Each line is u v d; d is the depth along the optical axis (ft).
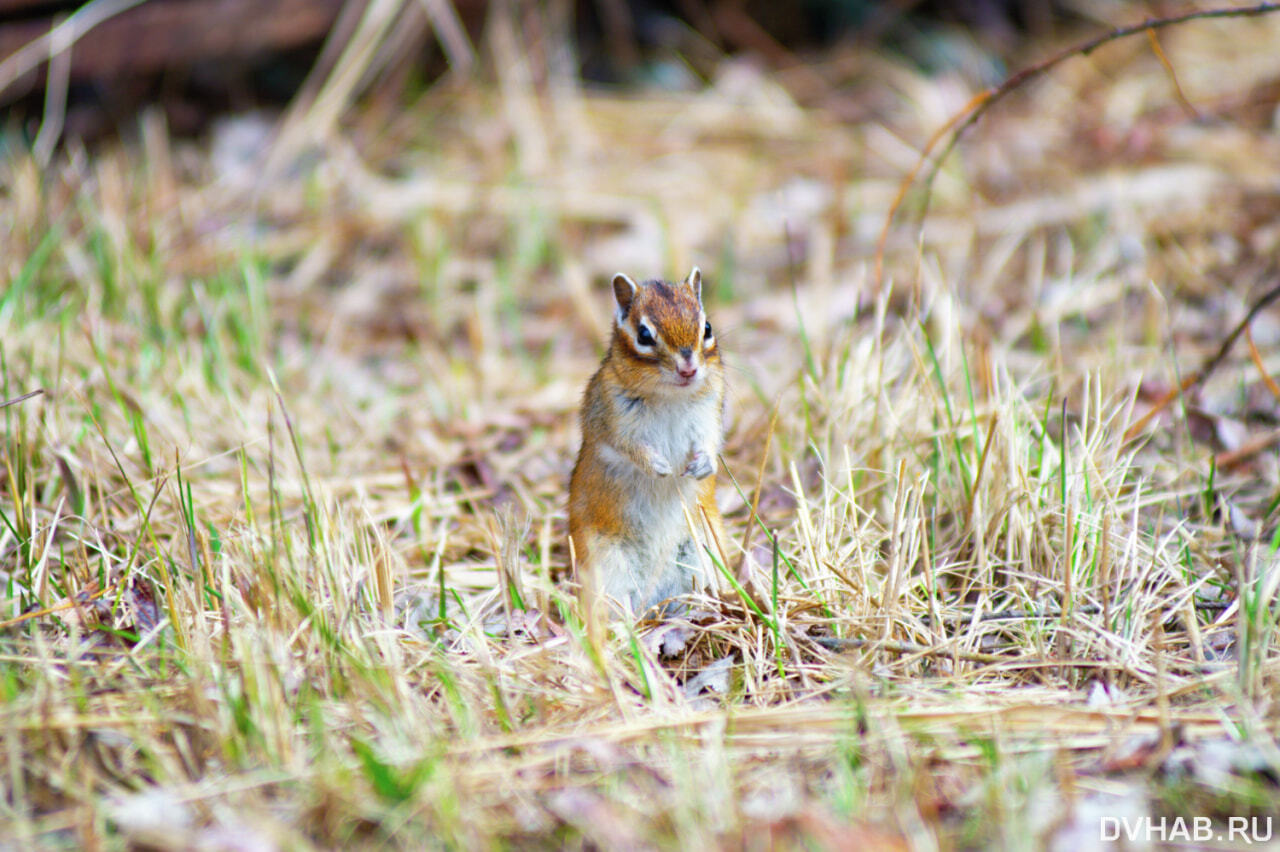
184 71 69.46
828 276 57.06
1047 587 31.71
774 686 28.55
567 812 22.62
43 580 30.37
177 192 63.05
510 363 53.11
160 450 38.58
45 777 24.17
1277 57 73.46
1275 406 43.29
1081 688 28.19
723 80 75.72
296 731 25.48
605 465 33.60
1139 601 30.30
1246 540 34.50
